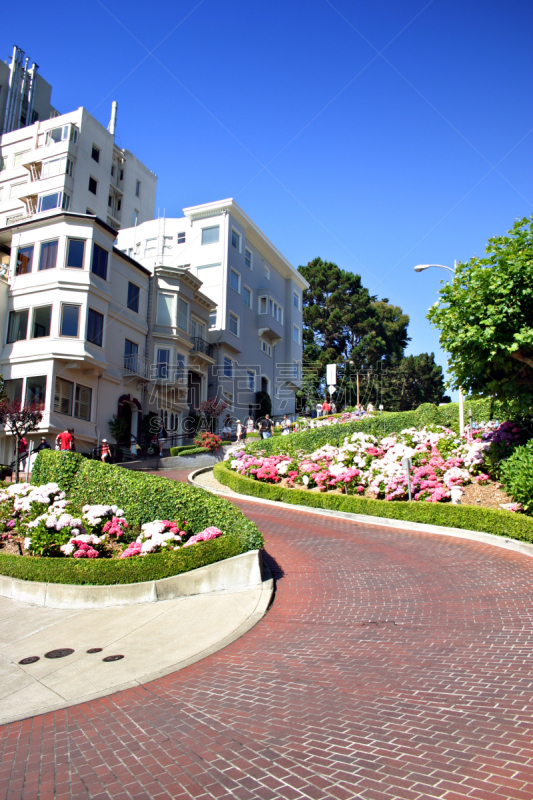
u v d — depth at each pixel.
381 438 22.94
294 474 19.80
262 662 6.66
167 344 33.16
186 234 41.75
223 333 38.84
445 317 14.48
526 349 13.48
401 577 9.85
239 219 42.12
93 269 27.25
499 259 13.54
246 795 3.87
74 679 6.68
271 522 15.12
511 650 6.30
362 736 4.57
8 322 27.00
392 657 6.41
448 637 6.91
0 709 6.05
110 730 5.23
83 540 10.59
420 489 15.76
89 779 4.36
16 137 43.91
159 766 4.43
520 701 5.00
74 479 13.76
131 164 53.00
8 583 9.92
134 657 7.21
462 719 4.73
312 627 7.78
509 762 3.99
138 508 12.23
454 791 3.69
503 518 12.05
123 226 51.12
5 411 20.33
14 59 49.88
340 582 9.82
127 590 9.35
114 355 29.23
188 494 11.70
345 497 16.12
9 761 4.84
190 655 7.14
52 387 25.03
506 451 15.21
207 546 9.96
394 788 3.78
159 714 5.48
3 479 19.38
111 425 28.22
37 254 27.09
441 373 70.00
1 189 42.75
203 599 9.20
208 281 40.00
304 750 4.43
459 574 9.77
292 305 50.25
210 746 4.66
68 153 40.78
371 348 62.06
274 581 10.06
